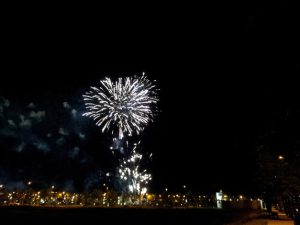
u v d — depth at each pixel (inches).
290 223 1015.6
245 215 1275.8
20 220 708.7
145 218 924.0
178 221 944.3
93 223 784.3
